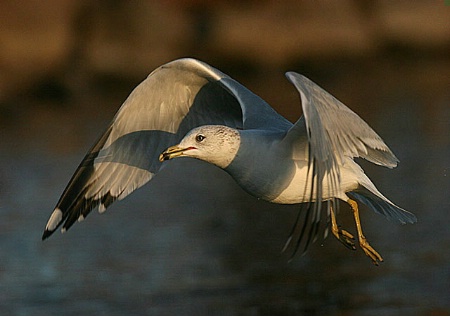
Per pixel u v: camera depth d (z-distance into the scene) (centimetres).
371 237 1620
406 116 2622
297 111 2692
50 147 2316
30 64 3056
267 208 1870
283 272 1483
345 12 3800
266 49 3594
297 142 898
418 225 1681
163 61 3344
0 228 1717
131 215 1827
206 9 3569
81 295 1405
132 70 3253
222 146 914
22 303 1380
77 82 3089
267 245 1619
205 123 1048
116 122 1005
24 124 2655
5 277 1479
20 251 1598
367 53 3750
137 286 1434
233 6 3647
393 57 3762
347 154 878
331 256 1545
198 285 1434
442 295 1365
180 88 1010
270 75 3506
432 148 2230
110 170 1020
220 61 3531
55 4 3181
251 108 989
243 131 926
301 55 3647
